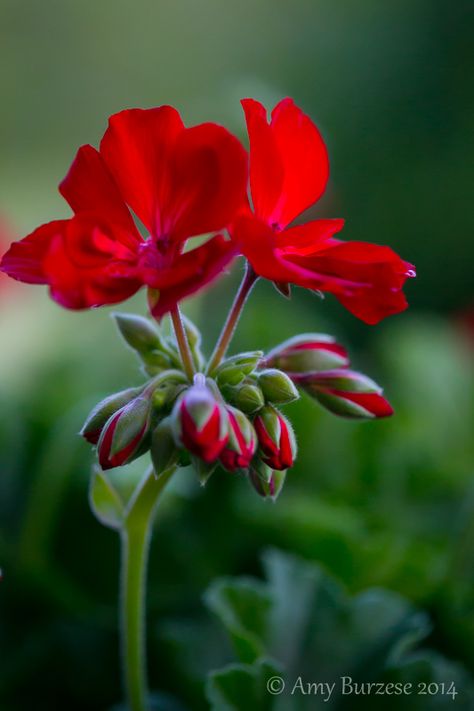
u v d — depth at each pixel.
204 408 0.33
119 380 0.53
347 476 0.49
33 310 0.72
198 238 0.61
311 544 0.45
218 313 0.58
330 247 0.34
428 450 0.50
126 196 0.34
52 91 1.19
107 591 0.46
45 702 0.43
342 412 0.36
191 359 0.35
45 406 0.49
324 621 0.42
